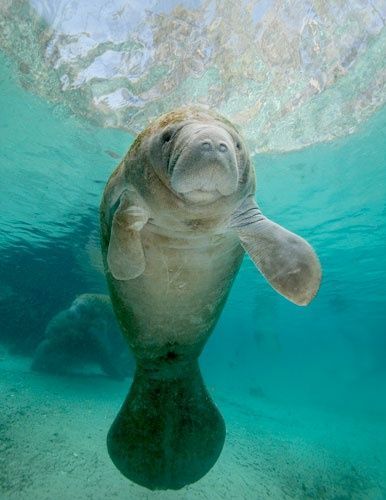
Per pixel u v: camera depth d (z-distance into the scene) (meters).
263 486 2.92
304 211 7.23
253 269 10.72
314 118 4.78
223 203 1.19
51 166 6.11
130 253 1.17
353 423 7.62
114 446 1.71
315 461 3.87
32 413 3.48
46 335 5.77
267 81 4.25
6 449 2.60
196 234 1.25
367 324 21.03
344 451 4.66
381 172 5.87
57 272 8.92
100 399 4.61
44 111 4.88
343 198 6.67
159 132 1.24
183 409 1.75
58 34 3.82
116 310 1.60
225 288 1.50
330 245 8.99
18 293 8.40
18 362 6.65
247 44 3.86
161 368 1.70
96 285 9.16
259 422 5.68
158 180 1.17
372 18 3.63
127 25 3.71
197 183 1.07
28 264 8.96
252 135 4.96
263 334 26.42
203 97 4.46
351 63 4.05
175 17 3.61
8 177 6.56
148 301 1.43
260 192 6.47
